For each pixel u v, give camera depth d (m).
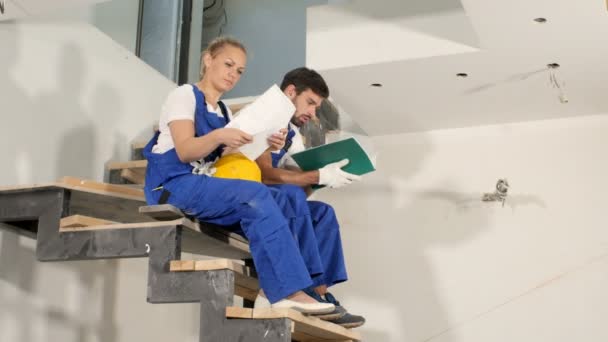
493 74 4.01
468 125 4.82
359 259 4.82
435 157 4.87
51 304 3.33
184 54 5.07
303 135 4.25
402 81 4.13
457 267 4.64
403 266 4.74
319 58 4.02
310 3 5.69
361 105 4.50
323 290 3.08
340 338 3.23
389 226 4.84
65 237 2.82
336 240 3.14
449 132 4.88
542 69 3.94
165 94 4.48
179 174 2.67
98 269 3.65
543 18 3.40
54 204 2.88
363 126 4.86
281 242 2.59
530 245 4.53
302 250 2.88
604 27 3.45
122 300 3.80
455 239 4.69
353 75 4.07
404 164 4.91
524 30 3.52
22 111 3.31
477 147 4.79
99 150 3.80
